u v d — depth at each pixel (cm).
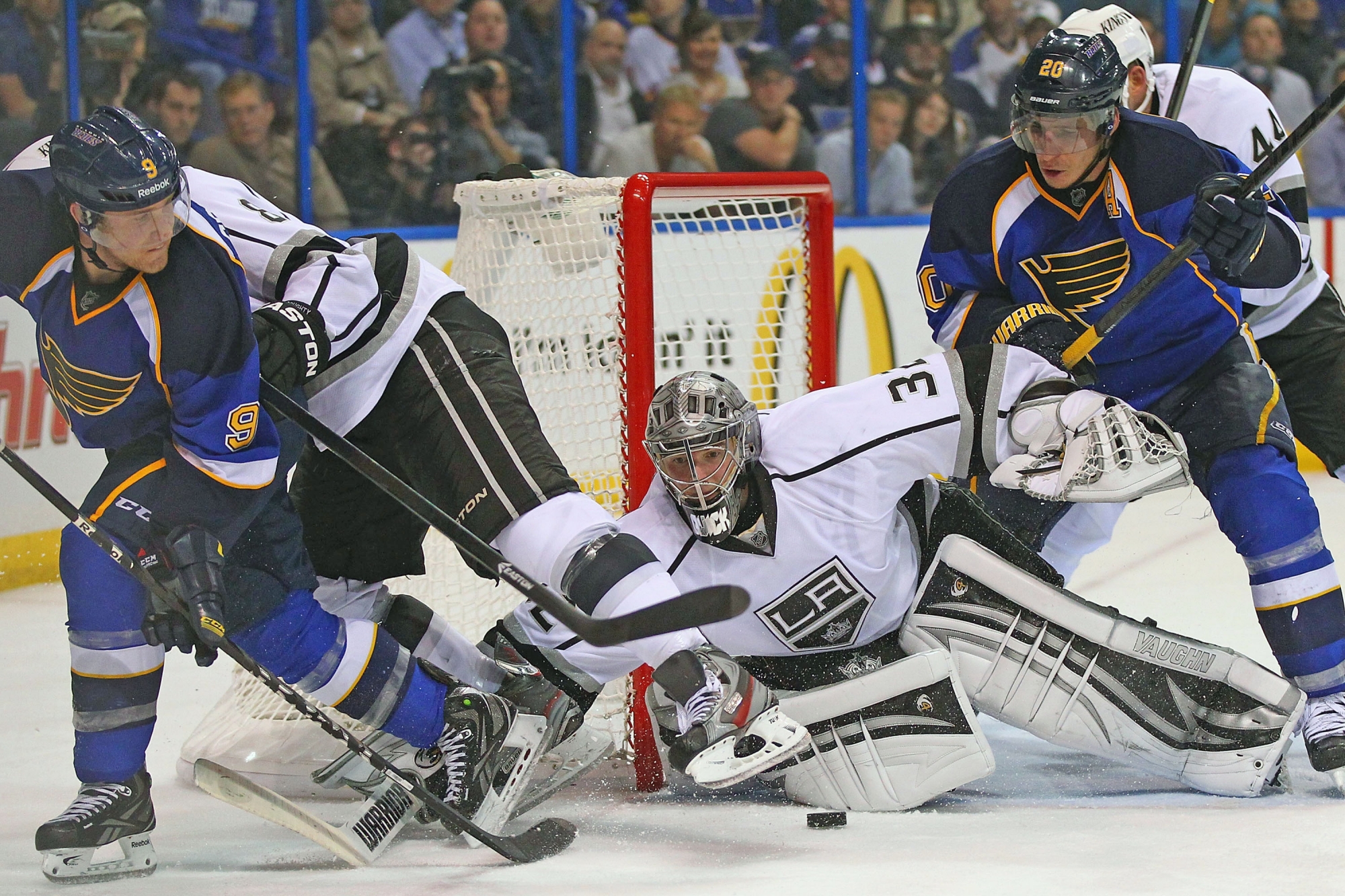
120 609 741
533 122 2077
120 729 741
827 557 827
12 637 1438
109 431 737
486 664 898
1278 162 817
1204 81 1041
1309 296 1023
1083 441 831
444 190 2048
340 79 1978
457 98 2028
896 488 846
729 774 723
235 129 1947
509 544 771
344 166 2002
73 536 750
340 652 792
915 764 811
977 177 939
